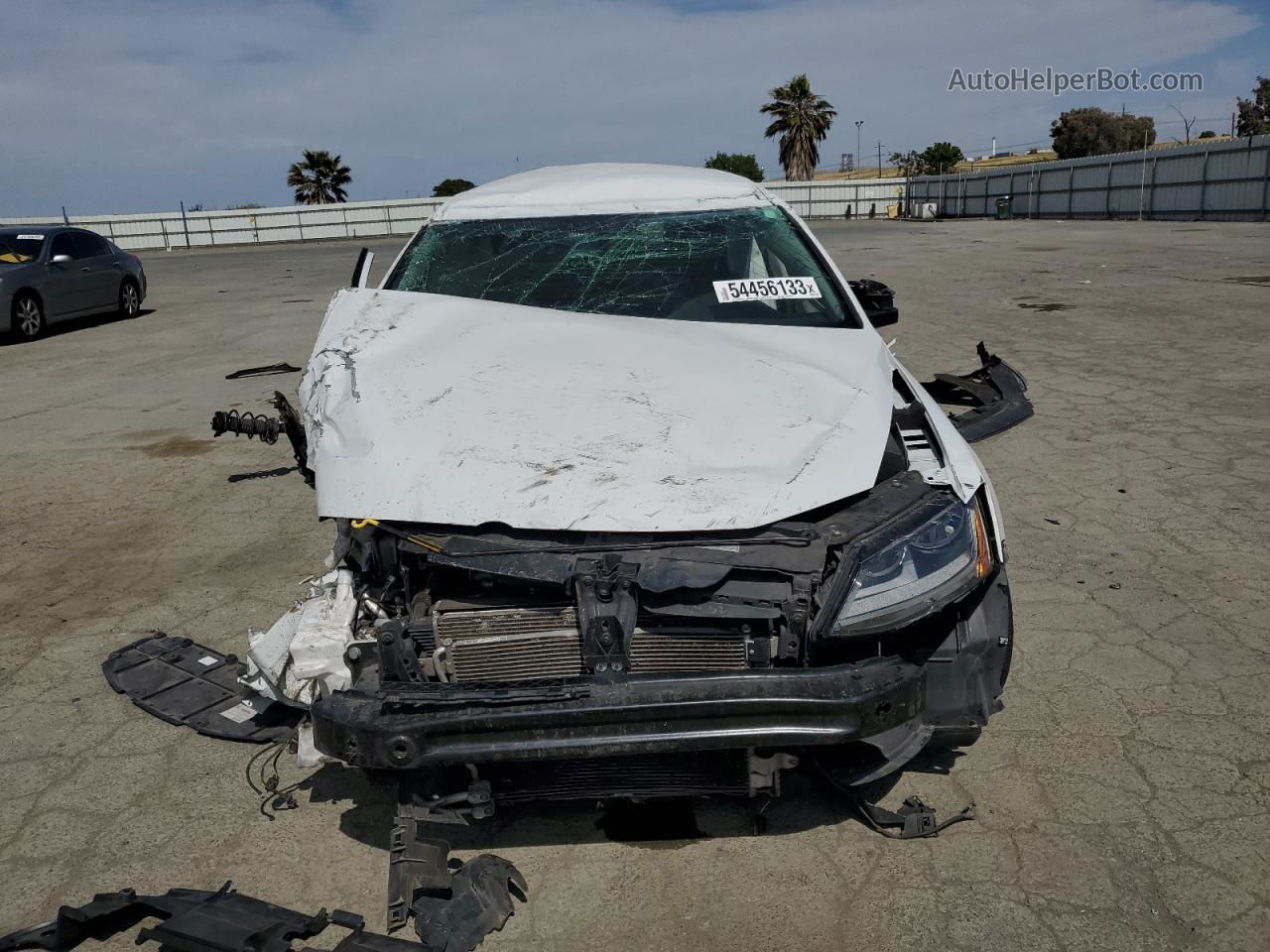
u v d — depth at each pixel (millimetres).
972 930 2230
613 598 2207
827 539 2309
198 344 11047
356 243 40531
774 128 58031
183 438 6789
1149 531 4469
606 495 2373
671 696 2098
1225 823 2545
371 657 2398
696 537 2326
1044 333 9383
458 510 2377
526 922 2309
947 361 8156
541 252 3783
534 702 2109
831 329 3369
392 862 2309
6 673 3578
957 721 2541
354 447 2598
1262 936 2176
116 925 2342
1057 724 3018
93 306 13055
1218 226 25172
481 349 3059
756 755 2330
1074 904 2295
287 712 3189
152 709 3256
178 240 43219
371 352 3033
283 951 2062
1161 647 3449
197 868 2527
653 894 2387
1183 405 6547
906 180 49219
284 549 4668
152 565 4539
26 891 2461
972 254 19094
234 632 3818
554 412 2682
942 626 2537
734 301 3529
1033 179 38188
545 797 2391
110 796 2836
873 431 2688
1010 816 2615
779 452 2531
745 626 2357
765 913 2311
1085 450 5676
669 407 2703
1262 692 3143
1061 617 3688
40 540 4918
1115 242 20828
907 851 2506
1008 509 4805
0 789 2881
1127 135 56688
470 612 2381
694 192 4113
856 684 2166
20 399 8367
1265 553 4168
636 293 3562
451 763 2109
